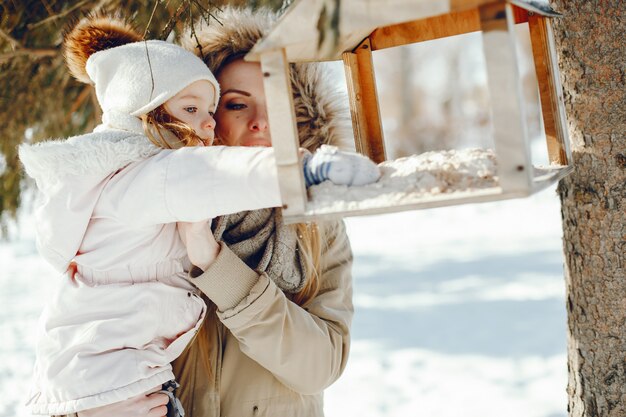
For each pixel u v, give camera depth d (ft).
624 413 4.95
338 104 6.16
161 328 4.81
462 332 16.94
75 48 5.45
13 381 13.92
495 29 3.25
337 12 3.44
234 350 5.32
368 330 17.84
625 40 4.80
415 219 37.35
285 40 3.54
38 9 7.84
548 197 38.42
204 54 5.92
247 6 7.32
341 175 3.75
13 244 33.50
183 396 5.24
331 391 13.75
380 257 28.12
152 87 4.86
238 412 5.25
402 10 3.34
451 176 3.61
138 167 4.44
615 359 4.96
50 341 4.77
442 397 12.94
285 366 5.06
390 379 14.14
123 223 4.55
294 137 3.62
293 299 5.66
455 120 31.24
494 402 12.44
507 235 30.30
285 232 5.42
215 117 5.87
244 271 4.85
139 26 7.03
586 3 4.89
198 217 4.13
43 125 9.17
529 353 14.97
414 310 19.35
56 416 4.78
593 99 4.90
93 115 9.34
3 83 8.75
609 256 4.92
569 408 5.37
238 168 3.93
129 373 4.60
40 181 4.64
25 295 22.65
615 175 4.86
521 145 3.25
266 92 3.63
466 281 22.43
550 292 19.98
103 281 4.79
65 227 4.57
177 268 4.98
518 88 3.24
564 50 5.02
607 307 4.96
